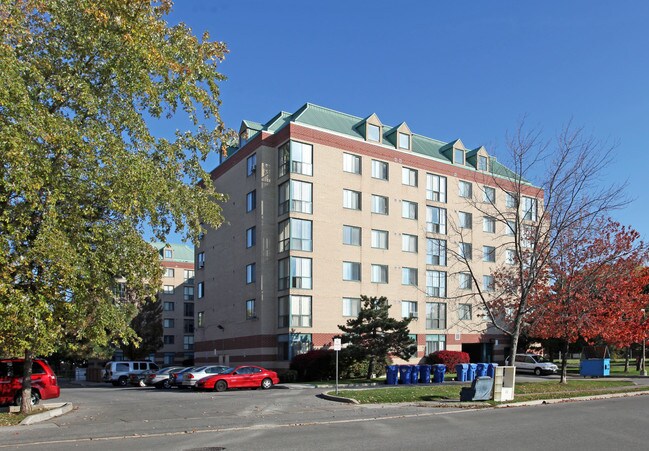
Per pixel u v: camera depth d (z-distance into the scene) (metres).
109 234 15.92
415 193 45.09
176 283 79.56
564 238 25.81
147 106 17.73
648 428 13.34
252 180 41.66
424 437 12.06
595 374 37.03
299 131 39.75
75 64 16.11
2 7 14.05
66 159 14.84
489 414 16.47
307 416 16.48
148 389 32.53
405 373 29.83
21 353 16.12
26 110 13.09
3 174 13.00
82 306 15.65
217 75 18.66
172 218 18.17
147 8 15.94
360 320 33.69
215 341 46.06
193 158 19.08
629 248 26.08
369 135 43.47
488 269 48.19
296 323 37.88
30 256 13.48
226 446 11.20
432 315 44.88
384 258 42.62
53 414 17.05
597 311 25.97
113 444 11.75
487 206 48.34
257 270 39.97
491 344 48.25
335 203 40.72
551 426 13.67
